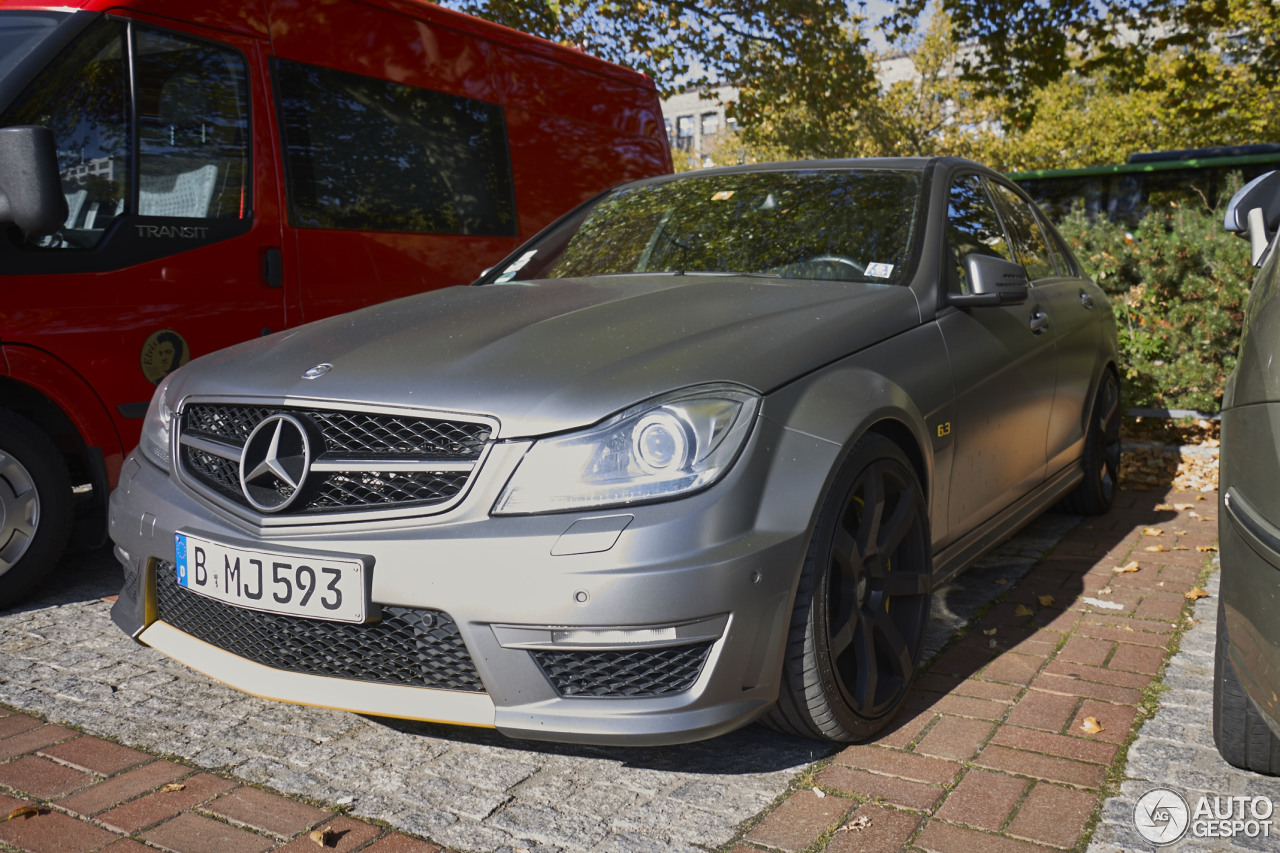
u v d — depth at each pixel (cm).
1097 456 493
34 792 244
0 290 369
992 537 362
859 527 261
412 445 237
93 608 387
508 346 258
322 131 494
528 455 226
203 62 445
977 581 406
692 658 227
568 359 246
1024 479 390
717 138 3862
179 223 427
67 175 394
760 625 229
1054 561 435
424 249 541
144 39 423
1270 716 194
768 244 347
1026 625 354
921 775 248
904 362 290
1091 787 240
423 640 234
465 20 587
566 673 228
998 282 324
